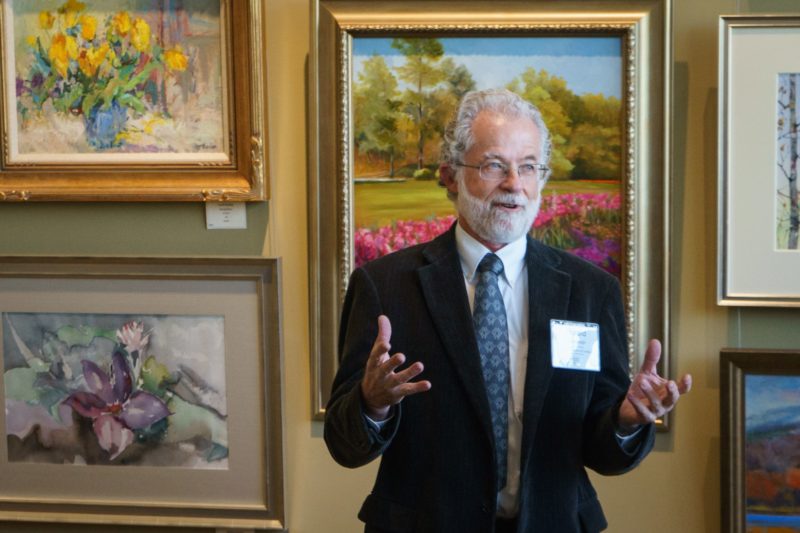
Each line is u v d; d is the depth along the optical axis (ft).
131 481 11.09
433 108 10.26
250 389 10.80
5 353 11.19
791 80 9.87
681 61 10.21
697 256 10.27
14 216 11.13
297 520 10.93
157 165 10.67
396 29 10.13
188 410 10.93
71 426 11.16
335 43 10.27
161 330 10.91
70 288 11.00
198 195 10.55
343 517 10.87
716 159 10.11
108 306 10.96
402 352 7.06
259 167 10.44
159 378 10.95
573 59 10.12
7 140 10.90
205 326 10.84
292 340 10.82
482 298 7.07
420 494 6.91
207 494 10.96
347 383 7.09
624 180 10.05
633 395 6.66
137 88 10.73
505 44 10.17
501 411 6.92
